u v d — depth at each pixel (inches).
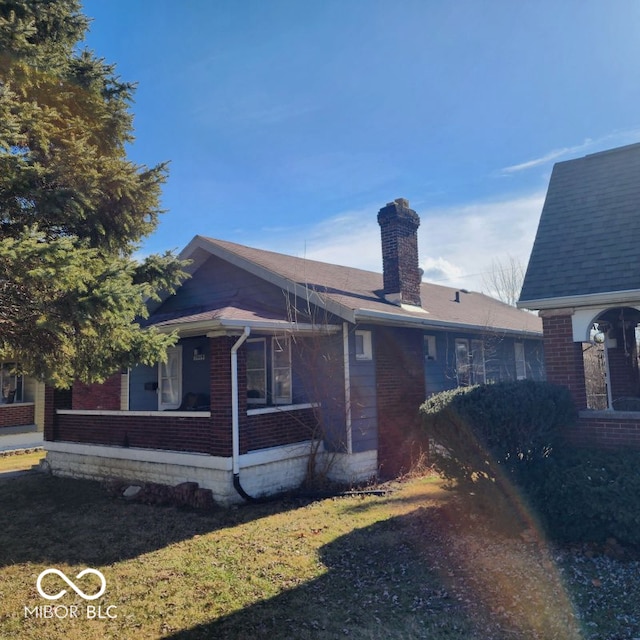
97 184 265.4
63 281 202.2
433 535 245.8
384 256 469.7
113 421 405.4
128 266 246.1
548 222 342.3
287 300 393.1
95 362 251.1
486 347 569.3
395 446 417.1
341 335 387.9
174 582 203.5
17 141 237.3
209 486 335.3
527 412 243.3
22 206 243.6
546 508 227.8
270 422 358.3
